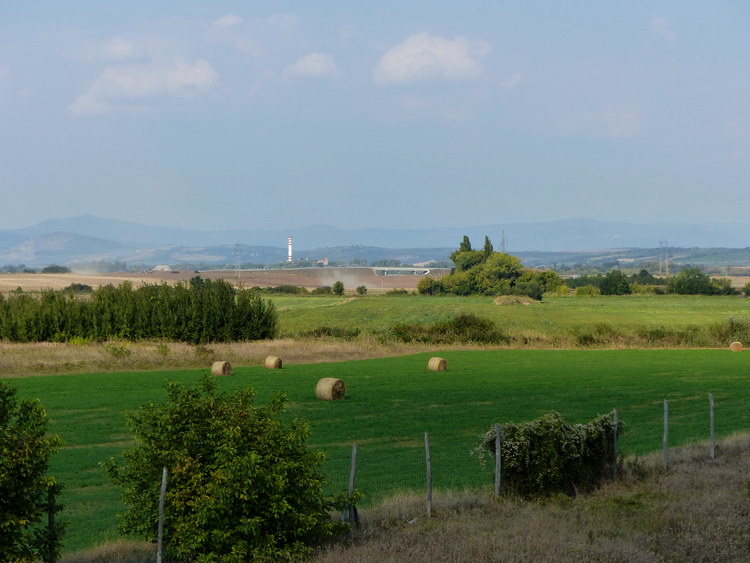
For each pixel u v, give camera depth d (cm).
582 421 3616
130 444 2955
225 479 1458
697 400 4409
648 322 11644
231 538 1478
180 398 1577
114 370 5478
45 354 5766
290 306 15038
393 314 13000
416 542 1625
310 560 1516
